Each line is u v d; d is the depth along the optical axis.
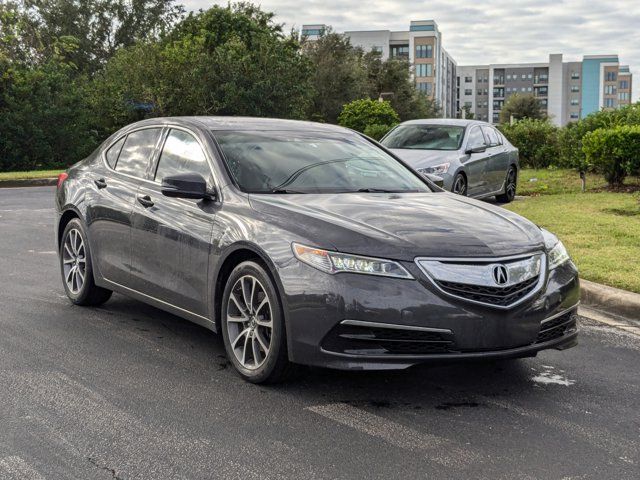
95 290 6.08
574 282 4.48
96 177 6.05
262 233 4.27
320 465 3.25
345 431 3.65
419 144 12.81
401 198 4.88
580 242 8.89
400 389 4.30
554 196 14.41
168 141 5.54
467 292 3.93
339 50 63.47
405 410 3.96
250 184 4.82
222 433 3.61
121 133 6.19
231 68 40.75
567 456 3.40
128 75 39.97
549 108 184.00
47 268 7.85
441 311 3.87
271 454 3.36
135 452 3.37
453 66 167.75
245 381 4.40
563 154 20.84
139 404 3.99
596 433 3.70
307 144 5.49
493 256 4.04
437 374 4.59
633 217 11.10
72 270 6.25
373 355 3.92
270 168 5.01
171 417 3.81
